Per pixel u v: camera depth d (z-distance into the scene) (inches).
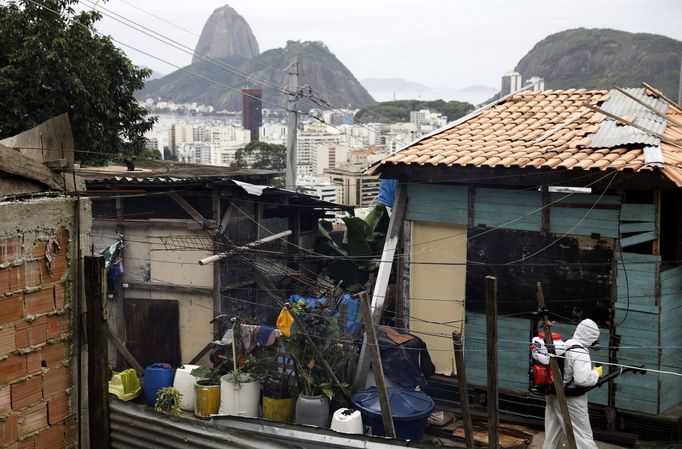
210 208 495.5
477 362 430.9
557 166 383.9
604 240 390.0
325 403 395.2
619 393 385.7
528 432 390.3
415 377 425.7
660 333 378.3
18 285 163.2
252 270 505.7
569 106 494.9
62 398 175.8
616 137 408.8
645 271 378.9
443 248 450.3
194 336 496.4
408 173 449.4
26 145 205.3
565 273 402.0
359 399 388.2
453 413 416.2
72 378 177.6
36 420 169.5
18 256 162.9
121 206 502.9
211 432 197.5
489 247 426.0
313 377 412.2
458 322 449.1
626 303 384.2
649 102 502.9
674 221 421.4
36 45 601.0
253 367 432.5
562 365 302.0
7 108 607.5
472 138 463.8
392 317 529.0
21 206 162.6
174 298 498.6
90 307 176.9
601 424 390.9
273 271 512.4
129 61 714.8
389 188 560.1
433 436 391.9
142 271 505.0
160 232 500.1
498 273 421.7
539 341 307.7
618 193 384.5
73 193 183.9
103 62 688.4
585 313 396.2
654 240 377.1
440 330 454.9
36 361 168.7
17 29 620.1
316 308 434.9
